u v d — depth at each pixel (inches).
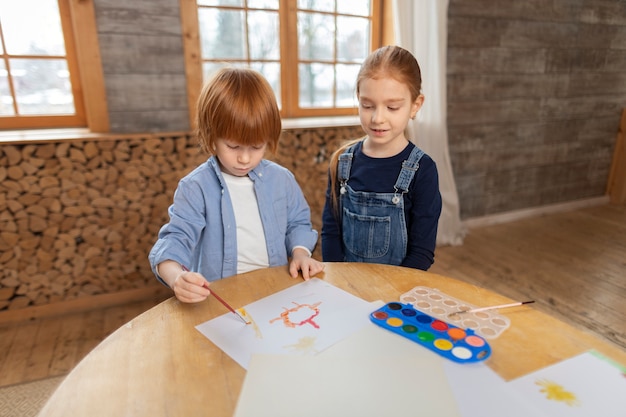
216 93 33.4
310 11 92.1
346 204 46.3
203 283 29.5
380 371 21.9
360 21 99.1
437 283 32.3
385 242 44.1
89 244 76.1
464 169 111.0
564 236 110.0
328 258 47.9
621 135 134.3
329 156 93.8
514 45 107.5
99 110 73.1
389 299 29.8
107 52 71.2
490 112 109.8
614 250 100.8
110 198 75.5
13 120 73.0
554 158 125.0
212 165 38.9
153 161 77.0
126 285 80.4
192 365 22.9
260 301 29.8
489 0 100.7
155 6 72.5
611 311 74.4
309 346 24.2
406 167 42.4
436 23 92.9
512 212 122.9
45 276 74.4
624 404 19.6
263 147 35.6
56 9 71.1
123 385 21.4
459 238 105.9
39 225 71.9
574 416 18.9
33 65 72.4
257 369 22.2
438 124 99.5
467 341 24.3
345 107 103.4
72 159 71.0
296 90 96.5
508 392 20.3
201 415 19.5
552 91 117.6
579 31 116.3
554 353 23.4
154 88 75.7
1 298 72.1
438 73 95.8
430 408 19.4
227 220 38.8
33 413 52.2
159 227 80.3
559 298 79.0
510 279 86.7
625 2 120.8
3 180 67.8
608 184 139.2
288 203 42.8
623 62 127.1
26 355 64.2
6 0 68.1
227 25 85.8
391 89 37.4
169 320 27.4
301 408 19.5
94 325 73.0
